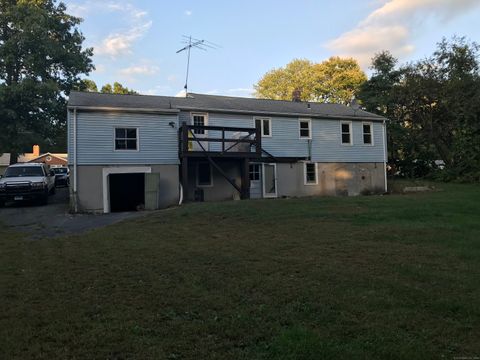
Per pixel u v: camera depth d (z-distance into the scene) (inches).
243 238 388.8
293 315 200.1
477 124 1216.8
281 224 453.7
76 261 311.0
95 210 748.6
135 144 793.6
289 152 961.5
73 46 1365.7
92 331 184.7
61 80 1355.8
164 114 817.5
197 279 258.7
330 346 165.9
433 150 1348.4
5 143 1216.2
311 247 340.5
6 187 738.2
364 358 156.3
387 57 1457.9
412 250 322.3
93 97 871.1
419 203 622.2
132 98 906.1
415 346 166.4
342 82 2140.7
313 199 701.9
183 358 160.2
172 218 526.0
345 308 207.9
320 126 1002.7
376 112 1405.0
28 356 162.6
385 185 1075.3
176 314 204.8
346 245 343.3
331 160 1009.5
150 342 173.3
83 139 757.9
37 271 284.7
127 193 861.2
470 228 409.7
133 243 375.6
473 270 270.2
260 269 279.1
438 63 1326.3
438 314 200.7
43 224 546.3
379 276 259.4
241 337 177.2
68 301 224.2
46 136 1296.8
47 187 786.2
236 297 226.8
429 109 1288.1
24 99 1190.9
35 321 196.9
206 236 406.0
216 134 887.7
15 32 1295.5
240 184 909.2
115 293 236.2
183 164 793.6
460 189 989.8
